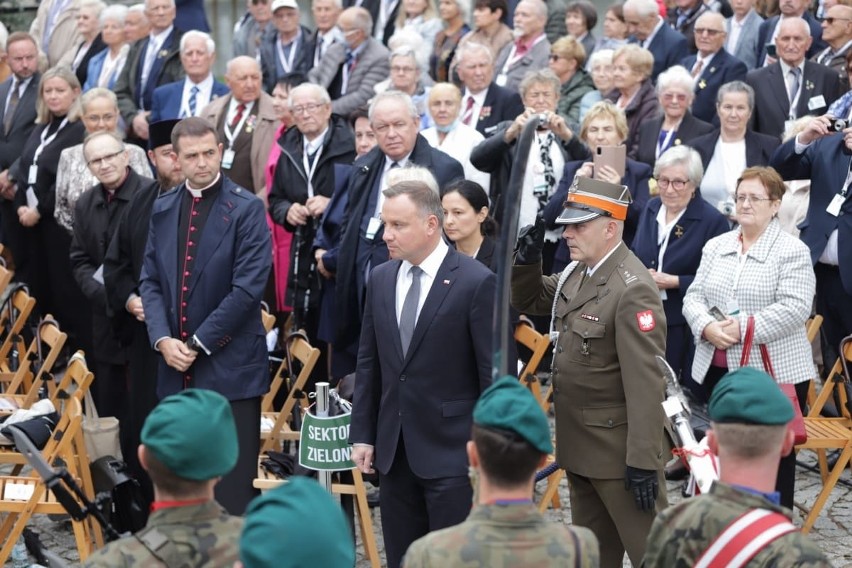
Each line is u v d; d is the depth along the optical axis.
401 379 13.33
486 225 17.52
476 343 13.07
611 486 13.30
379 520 18.11
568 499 18.80
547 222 21.33
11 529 16.92
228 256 15.99
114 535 10.87
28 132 28.17
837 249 20.19
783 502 16.09
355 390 13.97
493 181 21.58
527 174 21.42
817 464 20.20
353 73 28.19
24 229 26.92
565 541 8.30
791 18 23.78
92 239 19.77
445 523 13.18
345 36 28.31
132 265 17.58
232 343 15.89
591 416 13.37
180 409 8.48
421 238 13.26
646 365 12.94
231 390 15.78
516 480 8.38
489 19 28.17
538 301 14.27
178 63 29.86
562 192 21.22
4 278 24.14
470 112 24.67
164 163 17.45
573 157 21.70
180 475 8.40
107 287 17.64
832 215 20.22
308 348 18.20
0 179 27.41
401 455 13.48
